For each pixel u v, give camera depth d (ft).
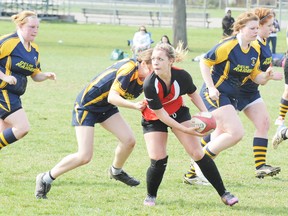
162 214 55.31
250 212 56.44
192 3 497.87
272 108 122.42
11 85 64.75
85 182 66.49
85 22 394.11
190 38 311.88
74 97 131.03
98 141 88.94
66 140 89.35
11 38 64.44
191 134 54.80
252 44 66.08
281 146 88.74
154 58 53.01
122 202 59.06
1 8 388.57
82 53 233.96
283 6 384.68
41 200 59.16
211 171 57.21
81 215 54.60
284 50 258.37
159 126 56.44
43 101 124.88
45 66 187.01
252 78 67.26
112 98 55.62
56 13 414.41
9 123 65.62
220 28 376.27
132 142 61.11
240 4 472.03
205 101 65.98
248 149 85.87
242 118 111.04
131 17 409.08
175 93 54.75
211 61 64.75
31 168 72.43
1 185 64.54
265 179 69.97
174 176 70.23
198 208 57.57
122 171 64.44
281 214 56.13
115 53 212.02
